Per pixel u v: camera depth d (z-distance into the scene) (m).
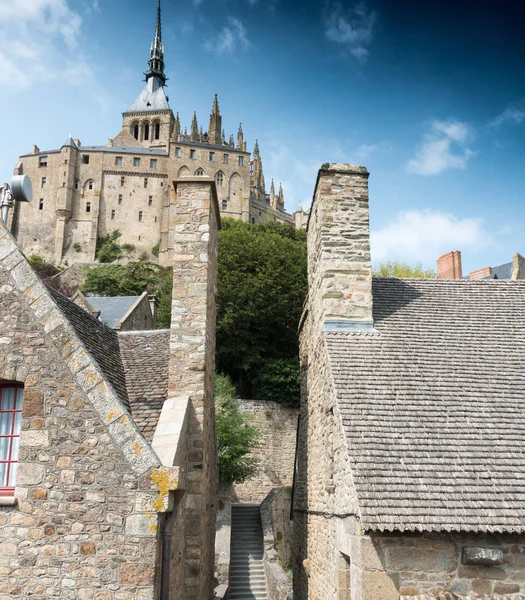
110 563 6.51
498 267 38.09
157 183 96.81
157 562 6.60
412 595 6.71
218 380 26.67
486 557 6.77
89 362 7.11
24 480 6.78
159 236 94.81
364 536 6.89
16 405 7.36
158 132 112.81
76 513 6.67
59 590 6.48
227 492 23.31
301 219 100.44
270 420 29.34
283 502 25.48
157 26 122.31
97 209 94.62
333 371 9.12
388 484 7.19
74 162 96.50
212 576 10.97
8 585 6.53
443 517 6.81
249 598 18.94
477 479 7.36
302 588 12.77
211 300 10.62
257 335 34.38
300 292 35.22
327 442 9.60
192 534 8.86
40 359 7.14
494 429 8.18
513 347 10.17
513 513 6.92
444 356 9.73
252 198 102.38
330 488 9.21
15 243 7.59
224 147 97.75
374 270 38.31
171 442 7.83
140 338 11.42
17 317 7.29
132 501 6.65
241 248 36.25
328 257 10.67
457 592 6.78
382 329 10.37
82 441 6.87
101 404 6.96
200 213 10.37
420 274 38.12
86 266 73.56
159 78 119.75
